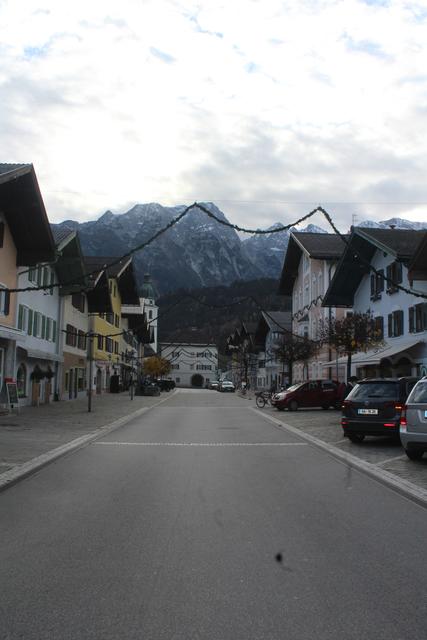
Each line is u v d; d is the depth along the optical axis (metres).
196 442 16.45
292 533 6.84
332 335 27.53
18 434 17.56
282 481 10.27
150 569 5.56
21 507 8.16
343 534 6.82
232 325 119.94
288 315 74.25
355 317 27.64
